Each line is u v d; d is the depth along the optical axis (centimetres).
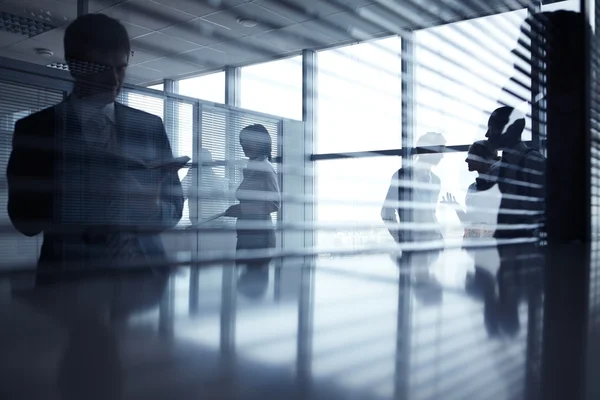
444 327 37
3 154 82
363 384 22
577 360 28
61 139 88
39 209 84
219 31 125
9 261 79
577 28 223
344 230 154
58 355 25
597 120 240
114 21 98
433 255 136
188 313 39
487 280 77
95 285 59
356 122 161
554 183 226
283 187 137
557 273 93
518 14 215
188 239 109
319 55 150
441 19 185
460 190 200
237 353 27
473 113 204
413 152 181
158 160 105
